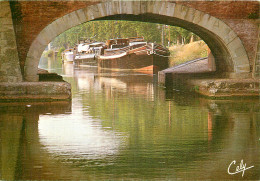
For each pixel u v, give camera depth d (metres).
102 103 19.59
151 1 19.48
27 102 18.59
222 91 19.67
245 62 20.59
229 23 20.23
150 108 18.16
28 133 13.45
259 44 20.38
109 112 17.12
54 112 16.84
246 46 20.47
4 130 13.82
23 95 18.64
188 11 19.89
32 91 18.70
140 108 18.19
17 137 12.96
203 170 10.66
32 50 19.47
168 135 13.24
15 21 19.17
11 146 12.02
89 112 17.06
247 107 17.73
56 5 19.17
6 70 19.19
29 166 10.54
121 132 13.63
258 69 20.50
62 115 16.31
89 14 19.33
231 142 12.48
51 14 19.23
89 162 10.79
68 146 11.87
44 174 10.04
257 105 18.16
